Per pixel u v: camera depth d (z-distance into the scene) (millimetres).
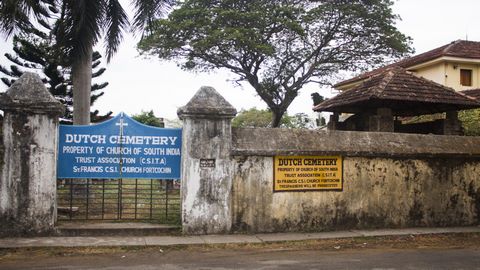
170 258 6742
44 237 7660
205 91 8383
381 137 9383
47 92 7758
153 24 13367
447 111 11844
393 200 9375
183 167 8242
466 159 9969
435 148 9609
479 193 10031
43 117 7766
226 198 8375
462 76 22984
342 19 29531
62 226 7965
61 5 13102
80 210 9914
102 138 8281
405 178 9484
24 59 21656
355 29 30328
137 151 8398
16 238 7551
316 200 8891
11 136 7629
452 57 22172
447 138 9914
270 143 8609
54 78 21891
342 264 6484
